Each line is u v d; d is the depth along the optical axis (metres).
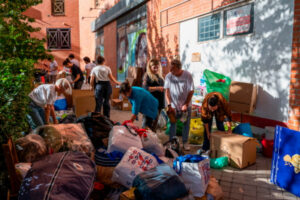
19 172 2.85
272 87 5.22
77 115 6.90
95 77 6.86
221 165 4.25
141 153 3.37
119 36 15.16
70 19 24.64
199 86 7.14
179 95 4.81
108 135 4.32
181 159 3.20
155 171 2.75
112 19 15.87
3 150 2.65
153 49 10.23
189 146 5.41
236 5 6.01
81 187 2.61
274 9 5.11
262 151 4.88
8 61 3.58
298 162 3.34
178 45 8.45
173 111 4.86
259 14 5.45
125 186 3.17
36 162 2.83
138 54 12.10
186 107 4.78
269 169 4.23
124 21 14.05
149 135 4.02
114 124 4.76
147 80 5.66
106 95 6.98
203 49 7.25
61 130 3.83
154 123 5.64
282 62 4.99
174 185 2.55
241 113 5.74
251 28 5.69
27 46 5.06
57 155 2.98
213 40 6.84
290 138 3.47
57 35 24.72
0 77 3.00
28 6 5.81
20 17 5.55
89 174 2.83
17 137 3.54
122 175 3.16
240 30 5.96
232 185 3.69
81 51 24.95
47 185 2.46
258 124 5.57
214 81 5.82
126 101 9.35
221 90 5.73
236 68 6.11
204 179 3.09
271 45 5.21
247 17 5.75
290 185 3.46
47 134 3.71
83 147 3.65
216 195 3.09
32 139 3.46
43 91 4.73
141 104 4.52
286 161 3.52
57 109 8.05
